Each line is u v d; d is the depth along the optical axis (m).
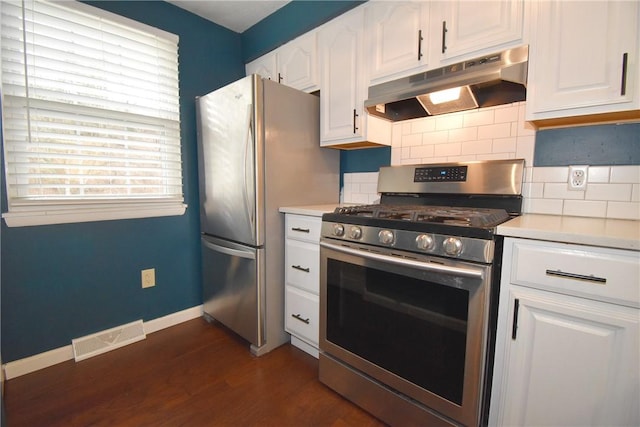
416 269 1.09
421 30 1.44
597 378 0.85
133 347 1.86
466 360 1.01
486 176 1.47
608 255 0.81
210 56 2.28
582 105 1.05
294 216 1.74
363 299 1.30
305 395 1.44
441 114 1.68
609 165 1.23
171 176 2.09
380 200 1.89
